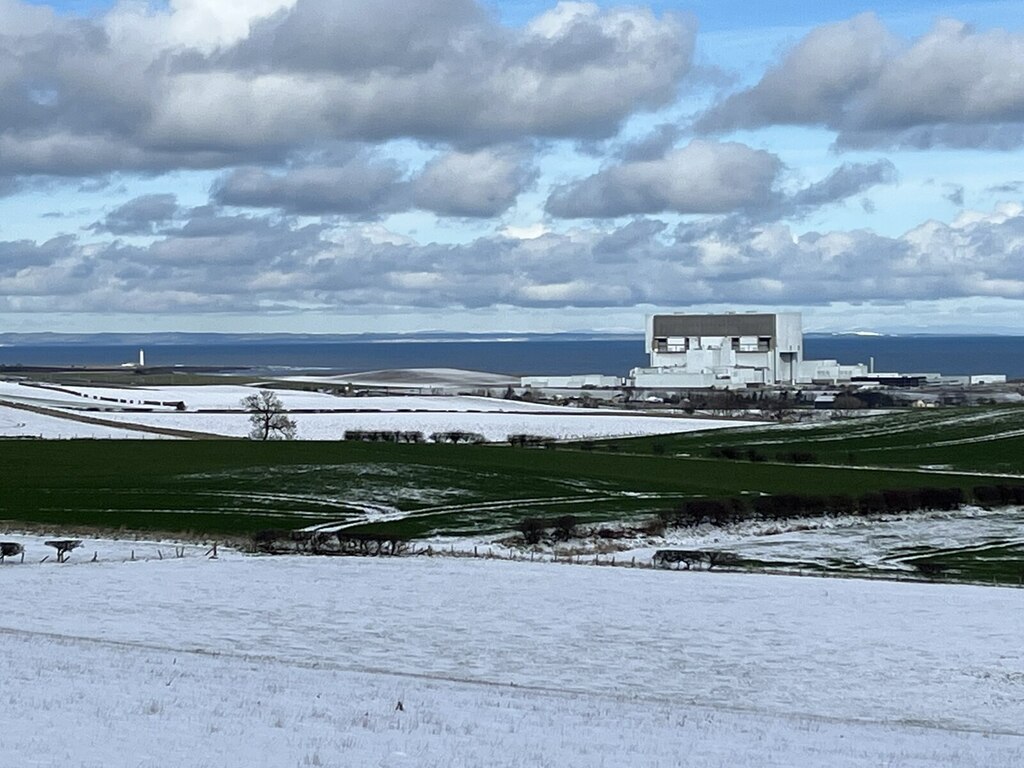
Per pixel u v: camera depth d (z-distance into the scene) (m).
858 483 90.38
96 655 32.56
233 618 43.78
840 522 76.62
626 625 44.25
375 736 23.28
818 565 63.12
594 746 23.89
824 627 44.59
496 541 66.19
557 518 71.44
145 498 77.00
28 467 91.00
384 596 48.78
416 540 65.56
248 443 108.62
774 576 57.00
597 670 37.59
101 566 54.88
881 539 71.75
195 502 75.75
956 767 23.89
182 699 25.80
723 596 50.53
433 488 82.75
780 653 40.44
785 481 90.62
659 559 60.72
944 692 36.06
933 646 41.72
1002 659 40.03
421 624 43.66
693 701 33.78
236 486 82.19
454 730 24.59
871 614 47.22
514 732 24.98
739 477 92.50
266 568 55.03
